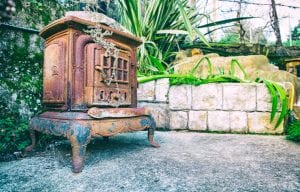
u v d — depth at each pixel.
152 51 4.07
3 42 2.25
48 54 1.84
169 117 3.08
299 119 2.67
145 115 2.05
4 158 1.82
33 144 1.94
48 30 1.81
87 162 1.68
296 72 4.77
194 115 2.99
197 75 3.70
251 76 3.50
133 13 3.88
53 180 1.37
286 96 2.83
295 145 2.18
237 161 1.69
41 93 2.46
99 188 1.25
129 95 1.99
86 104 1.69
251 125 2.80
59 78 1.70
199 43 4.82
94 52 1.71
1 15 1.59
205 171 1.49
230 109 2.86
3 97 2.16
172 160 1.72
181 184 1.29
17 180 1.37
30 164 1.67
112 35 1.88
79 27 1.70
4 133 2.00
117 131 1.75
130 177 1.40
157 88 3.14
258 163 1.64
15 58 2.34
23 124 2.15
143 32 3.99
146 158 1.77
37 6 2.57
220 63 3.70
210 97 2.93
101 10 4.14
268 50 5.14
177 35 4.47
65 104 1.66
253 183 1.29
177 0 3.84
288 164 1.62
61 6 2.89
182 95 3.04
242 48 4.93
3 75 2.22
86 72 1.71
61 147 2.14
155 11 3.93
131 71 2.08
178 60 4.16
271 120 2.68
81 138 1.51
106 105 1.76
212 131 2.92
